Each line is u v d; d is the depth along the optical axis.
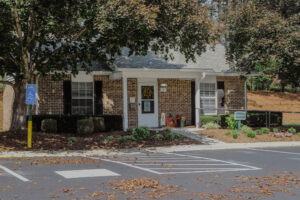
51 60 13.55
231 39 18.36
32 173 8.05
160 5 12.51
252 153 12.54
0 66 13.75
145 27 11.97
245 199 5.98
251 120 20.47
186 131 17.86
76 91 18.56
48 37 14.82
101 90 19.02
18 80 14.54
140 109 20.12
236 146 14.46
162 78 20.61
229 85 22.08
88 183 6.98
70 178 7.48
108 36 13.19
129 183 6.98
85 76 18.70
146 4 12.59
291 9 19.70
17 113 14.72
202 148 13.94
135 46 14.10
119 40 13.27
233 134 16.16
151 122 20.39
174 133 16.66
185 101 21.25
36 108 17.62
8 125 21.02
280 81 23.22
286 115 29.91
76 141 14.38
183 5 12.43
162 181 7.30
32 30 13.19
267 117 21.05
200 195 6.17
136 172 8.30
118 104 19.38
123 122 17.70
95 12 11.67
